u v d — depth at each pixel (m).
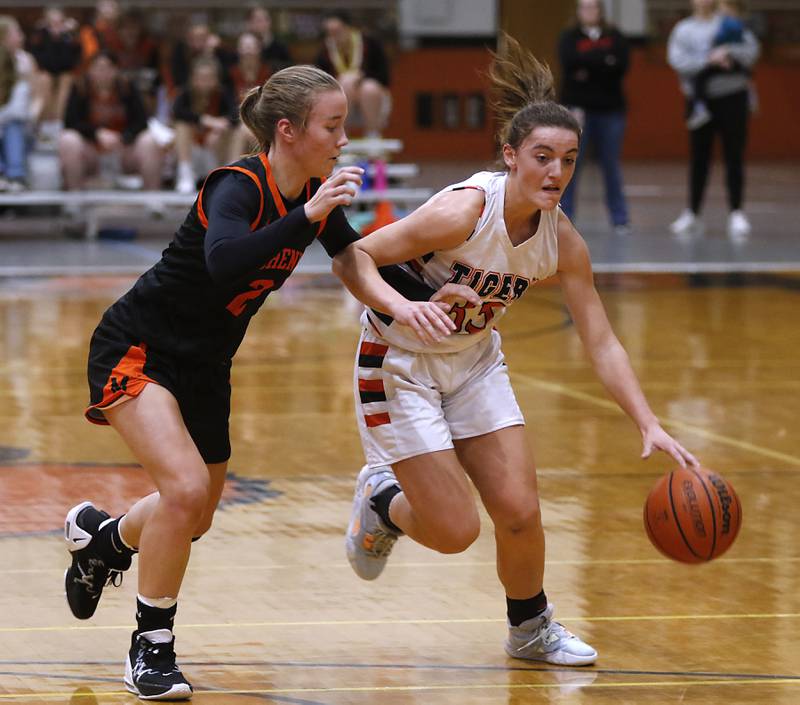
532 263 8.16
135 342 7.83
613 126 31.95
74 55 33.62
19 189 31.08
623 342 19.84
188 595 9.44
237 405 15.76
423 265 8.32
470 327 8.27
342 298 24.42
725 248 30.20
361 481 9.19
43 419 15.02
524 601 8.28
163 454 7.62
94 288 24.98
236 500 11.88
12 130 31.28
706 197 42.50
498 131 8.41
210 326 7.84
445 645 8.55
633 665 8.18
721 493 8.04
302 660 8.25
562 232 8.34
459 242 8.04
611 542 10.70
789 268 27.41
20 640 8.54
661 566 10.11
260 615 9.05
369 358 8.38
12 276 26.36
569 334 20.78
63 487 12.21
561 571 9.98
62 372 17.62
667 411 15.53
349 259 8.09
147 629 7.72
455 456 8.20
